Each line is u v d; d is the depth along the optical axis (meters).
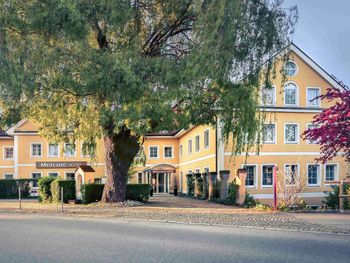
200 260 8.05
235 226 13.12
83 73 15.68
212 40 15.69
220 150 31.67
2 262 7.83
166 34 18.86
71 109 18.52
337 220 14.49
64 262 7.82
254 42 16.53
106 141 21.34
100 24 16.95
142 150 23.75
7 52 15.18
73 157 44.94
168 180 47.12
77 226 13.14
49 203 23.61
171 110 16.73
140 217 15.65
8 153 46.44
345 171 32.59
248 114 18.69
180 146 47.06
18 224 13.74
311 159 32.81
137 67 16.06
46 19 15.06
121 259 8.09
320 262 8.02
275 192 18.67
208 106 18.52
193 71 15.48
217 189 25.48
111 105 16.91
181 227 12.94
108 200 21.11
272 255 8.59
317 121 11.52
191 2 17.53
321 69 33.50
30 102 17.11
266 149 32.25
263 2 16.75
